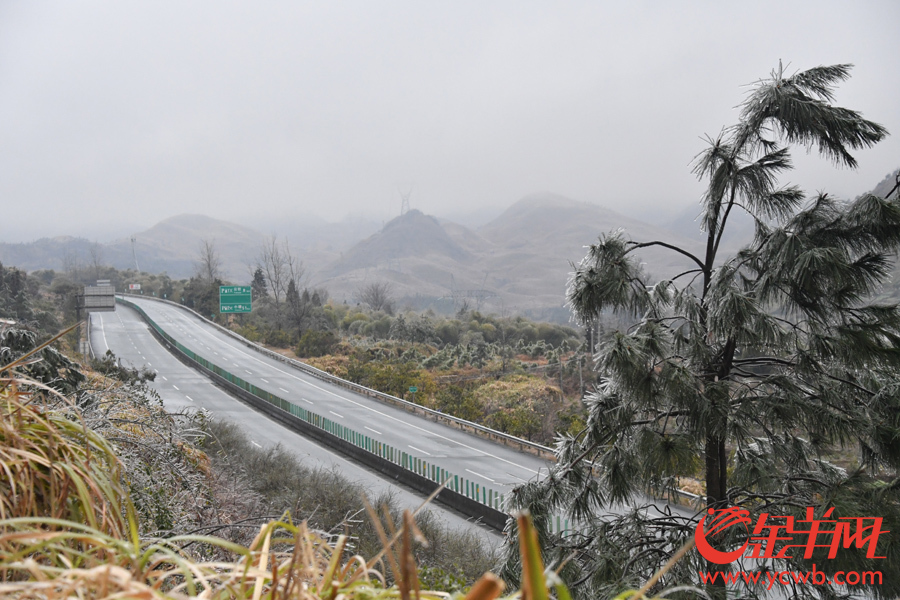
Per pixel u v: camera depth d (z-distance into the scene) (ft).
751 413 14.60
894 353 13.05
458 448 79.71
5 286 183.01
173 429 14.65
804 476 14.24
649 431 14.38
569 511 15.46
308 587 3.48
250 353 172.24
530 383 120.06
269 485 49.39
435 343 201.98
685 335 15.37
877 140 13.73
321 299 318.24
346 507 43.68
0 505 4.37
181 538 3.34
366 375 133.49
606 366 14.37
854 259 14.05
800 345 14.73
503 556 15.56
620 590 12.56
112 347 167.94
